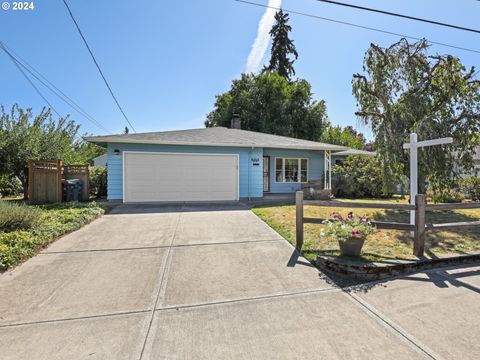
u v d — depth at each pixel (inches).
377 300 110.8
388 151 307.9
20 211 202.5
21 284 125.2
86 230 226.4
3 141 390.9
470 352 78.9
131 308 104.7
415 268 142.2
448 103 289.4
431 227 160.4
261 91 992.2
